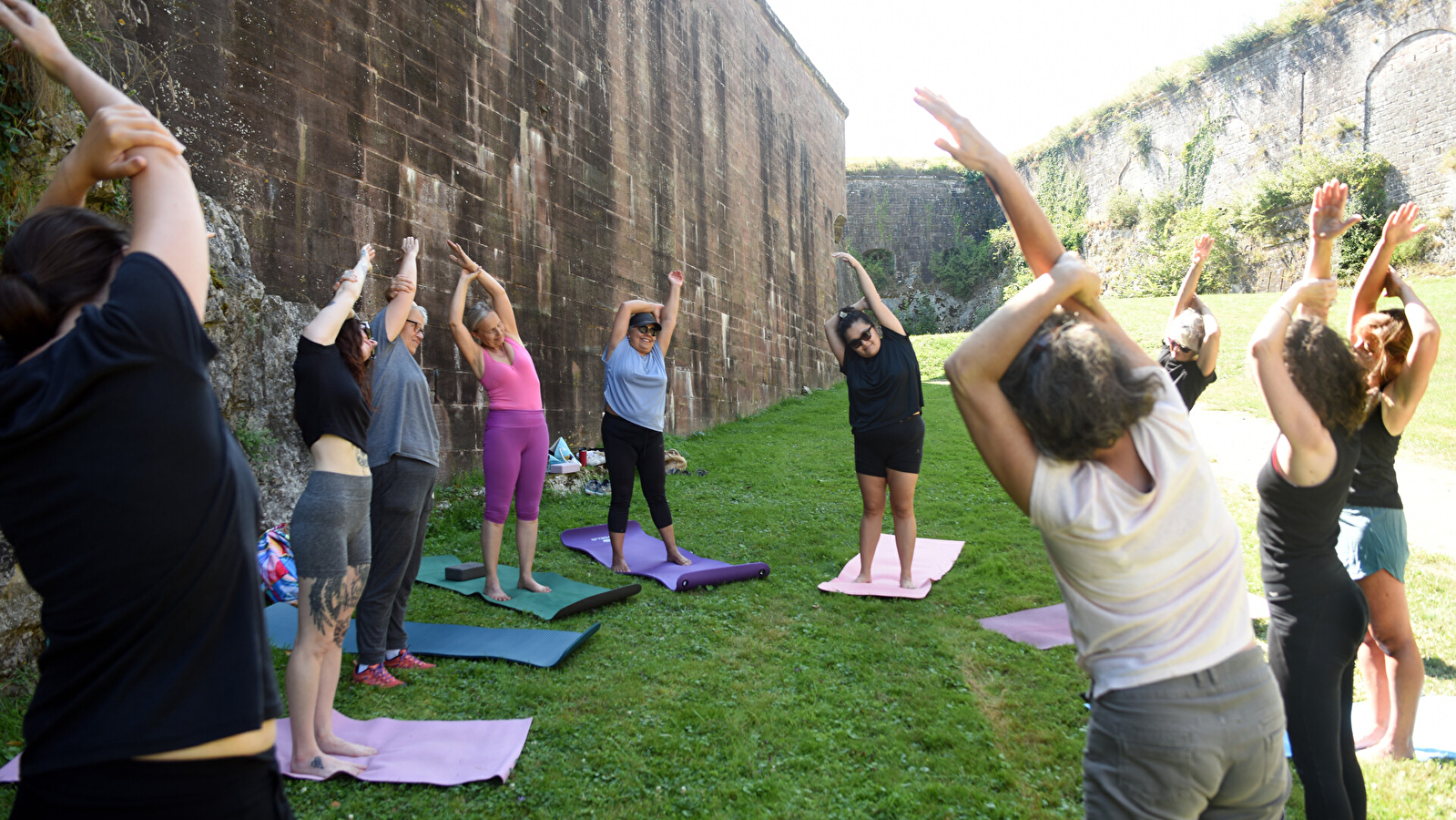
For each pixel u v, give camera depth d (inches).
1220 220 1209.4
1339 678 83.4
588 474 344.5
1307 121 1128.8
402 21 301.1
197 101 224.5
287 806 51.2
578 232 414.0
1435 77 988.6
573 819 100.2
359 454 112.3
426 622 169.5
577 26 419.5
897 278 1587.1
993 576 217.3
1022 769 117.0
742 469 383.9
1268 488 86.7
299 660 106.2
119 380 43.8
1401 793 109.7
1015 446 60.3
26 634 134.7
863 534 209.2
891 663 155.9
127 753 42.3
